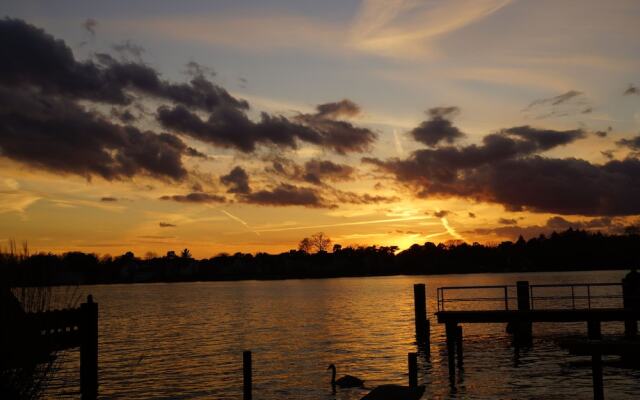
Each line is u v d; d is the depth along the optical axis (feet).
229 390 86.07
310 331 169.58
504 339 131.13
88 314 71.72
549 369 93.76
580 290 385.70
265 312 262.47
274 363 110.11
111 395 84.12
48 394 82.53
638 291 107.04
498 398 75.66
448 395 78.28
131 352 130.41
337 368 102.32
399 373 95.71
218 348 135.13
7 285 50.16
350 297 398.42
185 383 92.02
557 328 150.00
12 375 49.32
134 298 466.29
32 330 51.19
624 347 62.95
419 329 126.11
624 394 75.41
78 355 116.16
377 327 175.63
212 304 347.77
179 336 164.45
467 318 102.42
